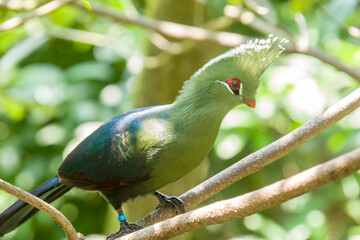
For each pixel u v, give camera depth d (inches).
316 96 420.5
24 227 508.4
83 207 539.5
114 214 447.8
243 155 527.5
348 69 373.1
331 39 466.9
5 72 490.6
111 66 541.6
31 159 506.9
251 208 188.7
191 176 444.8
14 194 202.2
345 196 512.4
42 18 468.1
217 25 431.2
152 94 435.5
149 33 428.8
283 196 177.2
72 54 565.3
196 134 272.7
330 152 504.1
